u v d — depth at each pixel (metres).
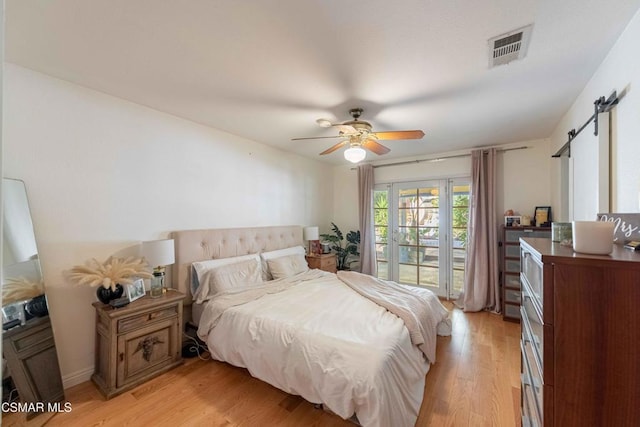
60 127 2.18
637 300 0.93
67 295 2.20
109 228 2.44
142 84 2.26
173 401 2.06
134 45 1.77
